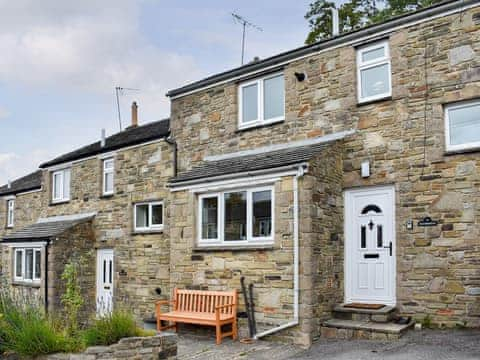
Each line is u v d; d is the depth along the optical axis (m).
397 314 9.78
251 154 12.37
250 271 10.34
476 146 9.25
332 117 11.09
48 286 16.02
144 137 15.16
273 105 12.34
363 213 10.55
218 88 13.40
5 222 23.45
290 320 9.55
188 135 14.04
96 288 16.66
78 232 16.62
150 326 12.61
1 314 8.84
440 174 9.53
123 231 15.79
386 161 10.23
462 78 9.45
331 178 10.38
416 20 10.05
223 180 11.02
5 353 8.33
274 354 8.77
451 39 9.64
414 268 9.68
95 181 17.16
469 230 9.12
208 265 11.16
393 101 10.24
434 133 9.68
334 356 8.19
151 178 15.02
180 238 11.85
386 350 8.10
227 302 10.50
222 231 11.11
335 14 12.05
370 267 10.36
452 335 8.58
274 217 10.05
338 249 10.47
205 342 10.04
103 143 17.95
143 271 14.93
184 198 11.86
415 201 9.79
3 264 21.11
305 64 11.66
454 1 9.54
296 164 9.70
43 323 8.57
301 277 9.48
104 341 8.08
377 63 10.59
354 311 9.74
